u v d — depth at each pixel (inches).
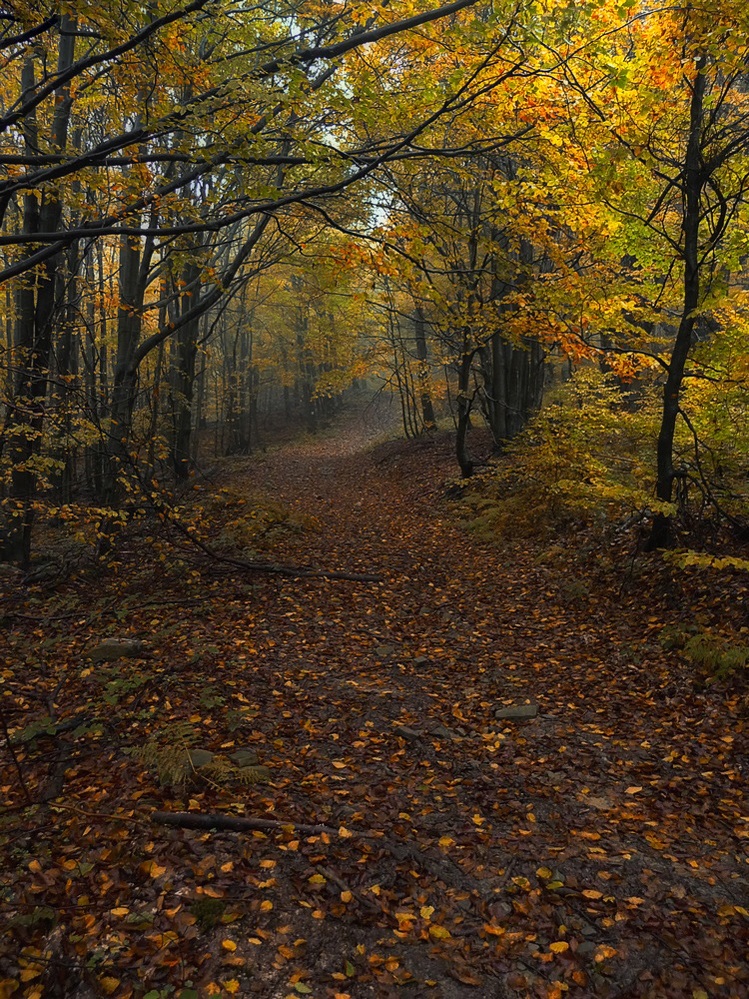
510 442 590.9
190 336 741.3
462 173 295.7
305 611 355.3
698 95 302.7
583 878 153.1
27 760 201.2
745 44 246.5
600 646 290.7
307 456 1253.7
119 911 135.0
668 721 224.7
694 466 360.2
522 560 431.2
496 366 665.6
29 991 118.9
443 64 299.4
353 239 346.9
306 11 340.8
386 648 308.8
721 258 325.7
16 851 155.0
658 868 155.5
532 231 341.1
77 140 548.1
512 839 169.0
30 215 431.2
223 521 564.7
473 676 278.4
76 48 434.3
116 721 223.0
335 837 164.2
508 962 129.6
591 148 302.0
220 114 261.4
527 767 205.9
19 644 304.7
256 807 176.1
